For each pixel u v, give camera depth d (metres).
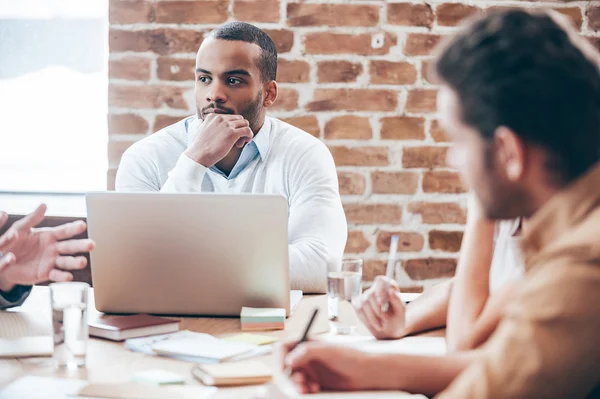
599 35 2.54
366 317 1.38
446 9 2.50
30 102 2.73
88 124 2.74
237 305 1.47
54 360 1.19
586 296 0.81
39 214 1.41
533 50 0.88
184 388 1.06
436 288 1.53
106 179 2.60
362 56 2.49
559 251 0.84
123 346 1.30
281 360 1.15
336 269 1.49
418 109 2.51
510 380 0.83
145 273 1.46
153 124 2.48
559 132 0.87
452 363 1.10
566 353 0.81
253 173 2.12
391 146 2.51
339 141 2.50
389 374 1.08
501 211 0.94
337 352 1.08
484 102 0.89
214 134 2.00
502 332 0.88
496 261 1.48
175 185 1.96
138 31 2.47
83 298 1.17
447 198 2.53
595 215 0.86
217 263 1.44
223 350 1.22
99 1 2.71
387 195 2.52
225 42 2.04
